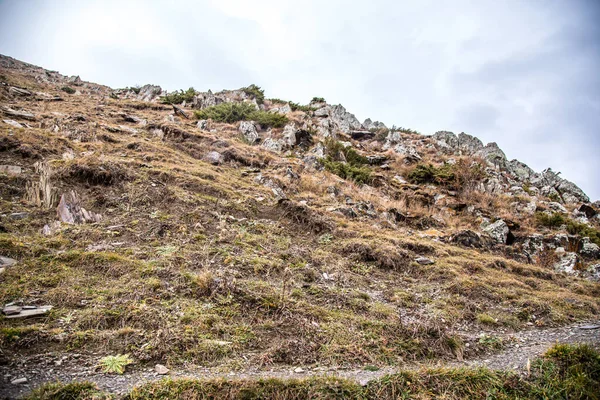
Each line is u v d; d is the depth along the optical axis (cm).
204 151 1535
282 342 473
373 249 927
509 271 1065
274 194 1209
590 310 824
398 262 911
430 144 2898
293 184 1393
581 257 1353
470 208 1647
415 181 1977
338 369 444
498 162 2686
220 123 2309
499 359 525
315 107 3456
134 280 552
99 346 404
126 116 1897
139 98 3622
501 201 1781
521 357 528
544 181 2570
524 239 1403
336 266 812
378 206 1441
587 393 438
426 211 1548
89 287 519
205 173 1195
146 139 1486
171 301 518
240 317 519
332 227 1024
